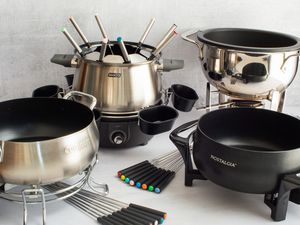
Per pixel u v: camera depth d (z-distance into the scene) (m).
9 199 0.63
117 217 0.64
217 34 0.99
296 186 0.59
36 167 0.57
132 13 1.03
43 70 1.05
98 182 0.75
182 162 0.83
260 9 1.06
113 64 0.78
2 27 0.99
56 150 0.58
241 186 0.63
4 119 0.74
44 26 1.01
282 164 0.60
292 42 0.91
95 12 1.02
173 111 0.79
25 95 1.07
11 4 0.97
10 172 0.58
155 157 0.85
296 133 0.72
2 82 1.04
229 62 0.83
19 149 0.56
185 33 1.00
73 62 0.84
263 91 0.87
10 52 1.02
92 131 0.65
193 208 0.68
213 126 0.77
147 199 0.71
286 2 1.05
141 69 0.81
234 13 1.06
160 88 0.89
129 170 0.77
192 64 1.10
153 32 1.06
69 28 1.02
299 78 1.13
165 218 0.65
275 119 0.76
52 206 0.68
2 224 0.63
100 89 0.80
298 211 0.69
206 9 1.05
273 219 0.66
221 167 0.63
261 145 0.78
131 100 0.80
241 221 0.65
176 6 1.04
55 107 0.75
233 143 0.80
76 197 0.70
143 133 0.83
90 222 0.64
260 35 0.99
